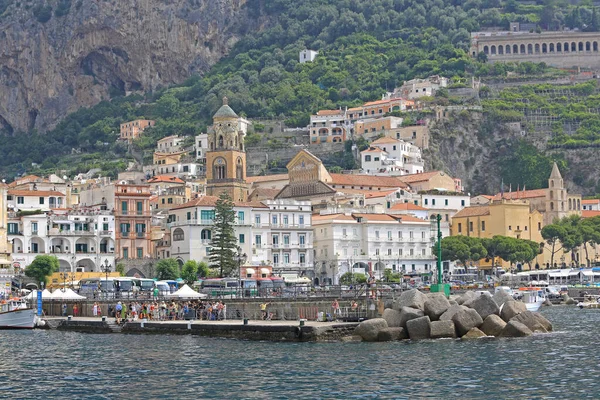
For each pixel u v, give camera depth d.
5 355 144.12
